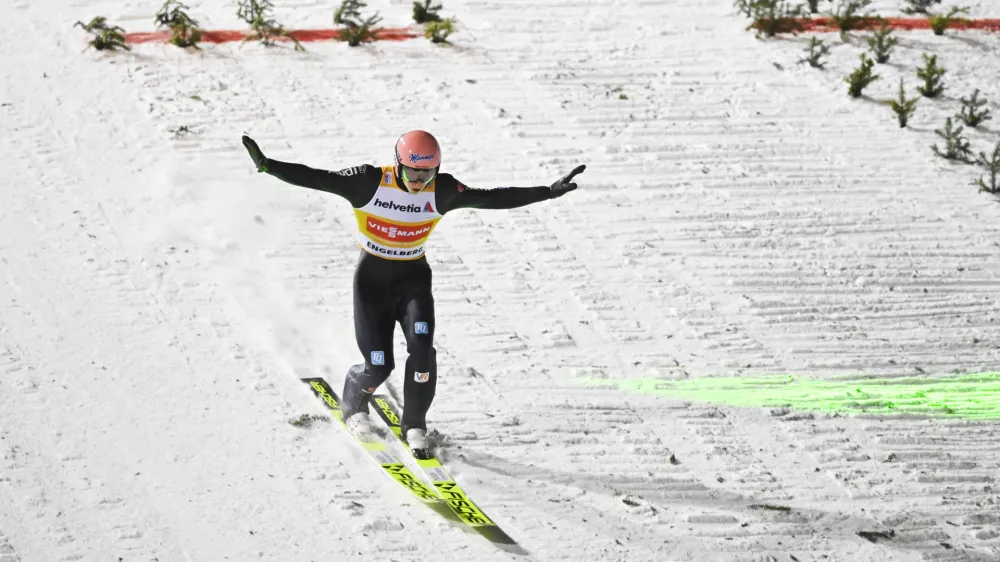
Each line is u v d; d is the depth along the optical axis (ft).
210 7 134.00
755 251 101.71
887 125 125.18
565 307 91.66
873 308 95.50
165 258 90.79
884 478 75.05
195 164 103.81
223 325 83.76
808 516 70.59
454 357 83.76
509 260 97.04
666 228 103.86
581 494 70.64
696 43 138.72
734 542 67.72
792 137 120.78
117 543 62.23
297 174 63.46
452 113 117.50
